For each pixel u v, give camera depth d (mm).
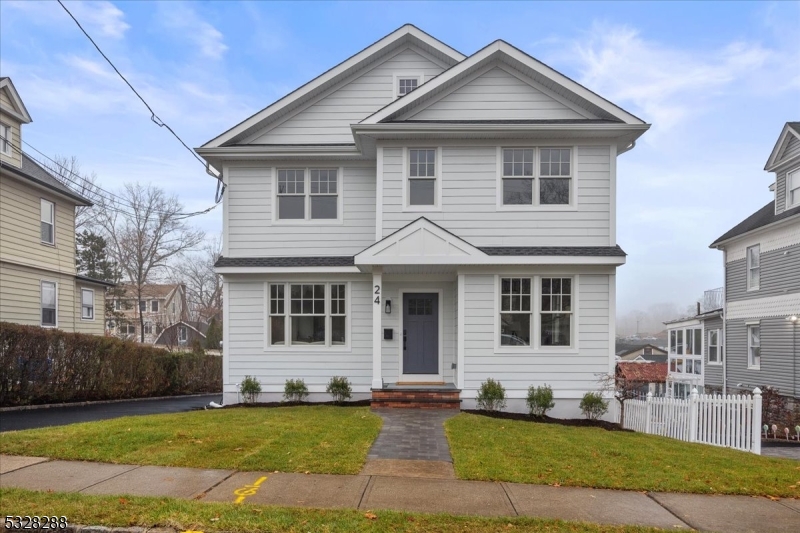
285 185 13273
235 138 13258
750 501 5812
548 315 11867
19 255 17891
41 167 21984
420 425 9289
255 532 4500
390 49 13555
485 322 11742
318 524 4645
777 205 20344
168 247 42062
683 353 28984
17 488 5496
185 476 6055
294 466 6457
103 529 4531
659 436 9844
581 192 11914
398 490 5723
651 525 4969
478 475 6285
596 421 11125
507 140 12000
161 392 18688
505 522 4828
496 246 11883
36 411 12844
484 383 11555
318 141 13484
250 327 12883
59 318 20062
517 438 8352
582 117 12125
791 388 19016
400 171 12047
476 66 12125
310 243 13109
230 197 13172
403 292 12828
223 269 12656
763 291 20922
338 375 12711
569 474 6445
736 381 22734
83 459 6691
